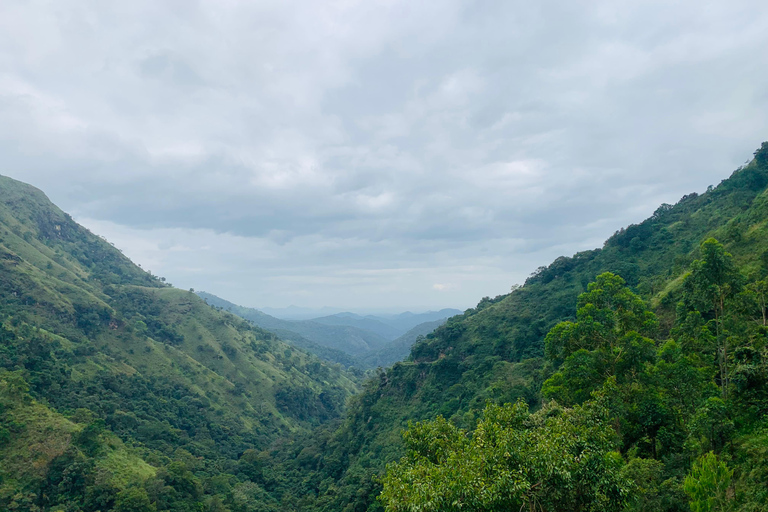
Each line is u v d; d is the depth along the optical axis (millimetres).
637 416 27828
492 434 18359
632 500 18438
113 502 59188
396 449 71750
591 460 16812
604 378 29812
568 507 16969
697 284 35969
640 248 90625
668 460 24547
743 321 34281
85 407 82312
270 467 99125
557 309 87688
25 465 58781
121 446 74938
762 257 47062
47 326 105750
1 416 63688
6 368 79062
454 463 16812
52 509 54812
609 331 31609
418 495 15164
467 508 14680
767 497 17453
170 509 62938
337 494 69500
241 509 73250
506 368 74375
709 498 17594
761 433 22219
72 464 60875
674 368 28938
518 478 15125
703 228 80688
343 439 96625
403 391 94375
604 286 34719
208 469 85188
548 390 32219
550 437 16938
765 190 68250
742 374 25125
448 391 80250
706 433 23953
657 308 55281
